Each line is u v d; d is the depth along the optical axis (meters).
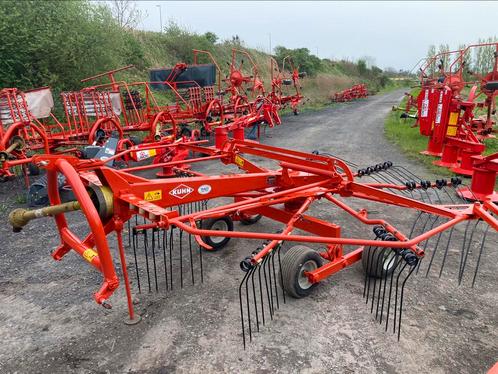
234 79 15.80
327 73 48.62
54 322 3.59
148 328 3.49
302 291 3.87
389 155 11.19
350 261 4.21
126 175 3.58
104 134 9.75
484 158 6.66
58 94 13.43
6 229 5.82
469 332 3.43
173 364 3.06
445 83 10.85
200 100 13.91
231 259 4.79
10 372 3.01
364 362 3.06
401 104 28.84
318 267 4.04
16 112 8.38
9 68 12.79
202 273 4.42
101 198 3.20
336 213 6.49
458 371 2.98
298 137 14.81
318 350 3.20
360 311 3.71
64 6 14.34
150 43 25.98
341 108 28.75
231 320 3.58
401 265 4.52
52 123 12.80
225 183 4.21
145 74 22.31
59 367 3.05
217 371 2.98
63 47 13.84
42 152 10.15
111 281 2.89
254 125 13.99
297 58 42.28
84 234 5.59
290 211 4.98
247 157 11.26
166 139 9.64
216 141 9.29
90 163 3.19
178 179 3.81
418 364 3.04
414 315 3.66
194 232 2.87
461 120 9.70
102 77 15.46
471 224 5.92
